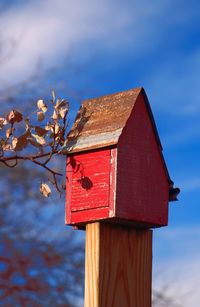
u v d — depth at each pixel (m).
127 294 4.96
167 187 5.17
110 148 5.02
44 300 12.65
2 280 12.48
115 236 5.02
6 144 5.41
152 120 5.14
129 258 5.03
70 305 12.83
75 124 5.24
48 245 12.99
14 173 12.55
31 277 12.60
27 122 5.34
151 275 5.07
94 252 4.97
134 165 5.04
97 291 4.89
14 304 12.41
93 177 5.07
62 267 13.00
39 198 13.23
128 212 4.96
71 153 5.20
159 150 5.16
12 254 12.59
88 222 5.07
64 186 5.45
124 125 5.01
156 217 5.08
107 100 5.22
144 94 5.13
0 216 13.02
